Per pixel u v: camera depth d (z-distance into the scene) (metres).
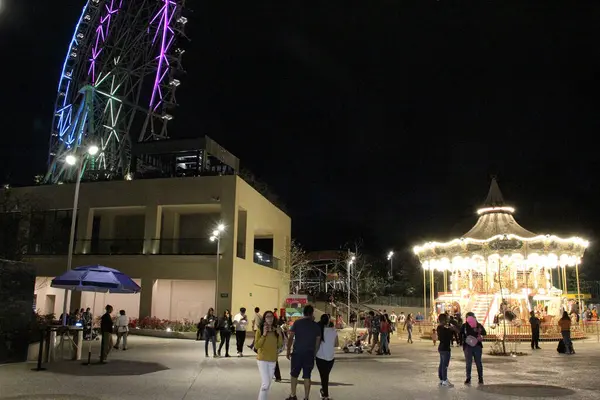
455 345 27.20
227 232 36.00
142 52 46.78
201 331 29.58
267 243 55.25
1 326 16.08
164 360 18.38
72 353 18.08
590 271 62.12
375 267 73.69
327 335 10.71
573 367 17.06
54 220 40.69
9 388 11.88
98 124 45.81
